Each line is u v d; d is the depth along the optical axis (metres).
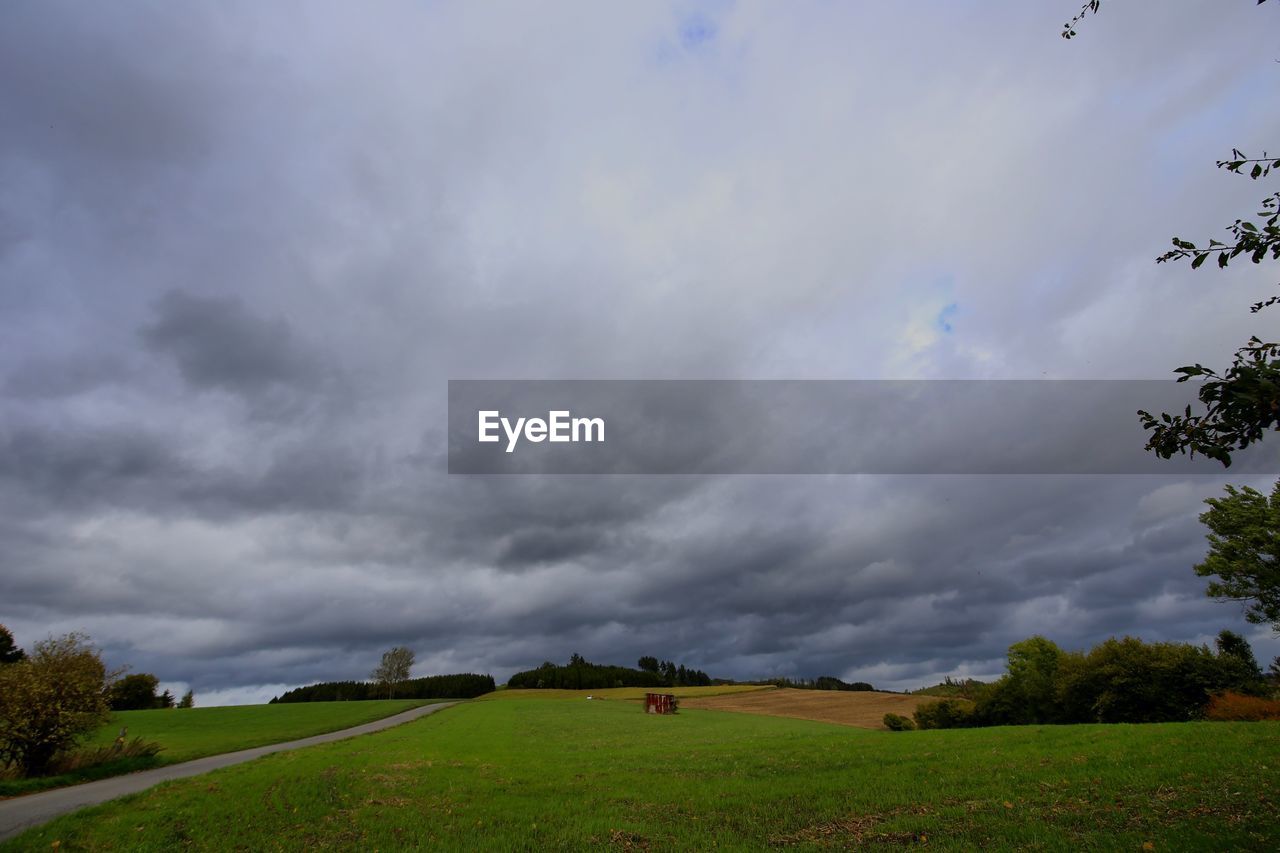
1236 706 31.28
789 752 26.25
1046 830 12.58
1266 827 11.34
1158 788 14.66
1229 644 38.09
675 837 14.09
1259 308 6.68
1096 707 38.50
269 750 35.44
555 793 19.16
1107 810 13.48
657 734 48.16
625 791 19.03
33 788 22.62
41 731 24.56
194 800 16.94
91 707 26.33
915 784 17.62
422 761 24.39
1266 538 32.34
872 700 96.31
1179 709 36.22
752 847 13.17
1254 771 15.00
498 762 25.52
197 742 41.22
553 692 150.75
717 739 41.59
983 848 12.03
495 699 126.75
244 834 14.51
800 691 128.62
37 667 25.70
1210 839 11.01
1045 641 47.25
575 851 13.34
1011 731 27.81
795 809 16.05
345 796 17.81
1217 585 33.94
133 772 26.66
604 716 74.00
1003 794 15.58
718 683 175.00
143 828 14.53
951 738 26.78
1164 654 37.34
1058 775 16.89
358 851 13.50
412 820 15.77
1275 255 6.13
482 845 13.77
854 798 16.59
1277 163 6.11
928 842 12.69
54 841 13.51
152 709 84.25
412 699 134.25
